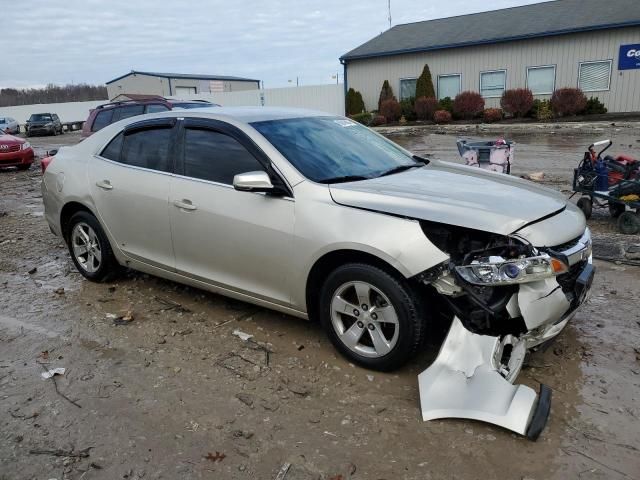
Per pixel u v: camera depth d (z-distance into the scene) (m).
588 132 19.94
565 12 26.56
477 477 2.64
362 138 4.64
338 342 3.70
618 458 2.74
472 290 3.16
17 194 11.30
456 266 3.17
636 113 23.41
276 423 3.11
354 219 3.44
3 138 15.37
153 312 4.68
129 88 56.66
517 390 3.00
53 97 78.12
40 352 4.04
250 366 3.73
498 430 2.96
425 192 3.59
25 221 8.59
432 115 27.41
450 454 2.80
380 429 3.02
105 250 5.14
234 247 4.01
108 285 5.37
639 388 3.34
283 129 4.19
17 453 2.91
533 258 3.05
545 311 3.12
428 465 2.73
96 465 2.80
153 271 4.79
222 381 3.56
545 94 25.84
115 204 4.83
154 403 3.34
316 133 4.32
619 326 4.15
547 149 15.77
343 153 4.20
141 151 4.74
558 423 3.02
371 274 3.37
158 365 3.79
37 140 32.47
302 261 3.65
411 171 4.24
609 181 7.16
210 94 36.41
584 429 2.96
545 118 24.56
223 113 4.36
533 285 3.12
